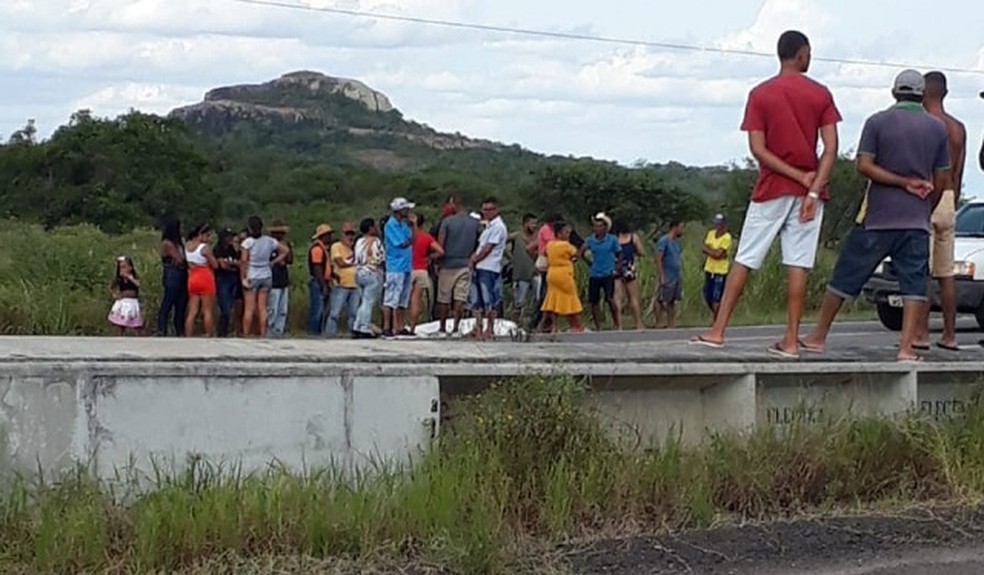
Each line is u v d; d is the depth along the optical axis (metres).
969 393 9.97
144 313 20.70
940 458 9.07
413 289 19.95
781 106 9.43
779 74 9.56
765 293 24.73
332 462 7.96
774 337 18.33
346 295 19.89
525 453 8.04
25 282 21.44
